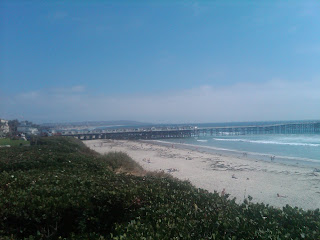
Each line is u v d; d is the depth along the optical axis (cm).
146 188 563
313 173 2062
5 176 672
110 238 369
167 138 7819
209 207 455
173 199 502
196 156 3234
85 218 464
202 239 333
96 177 714
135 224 382
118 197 501
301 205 1295
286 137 6600
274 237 327
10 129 6812
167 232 347
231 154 3450
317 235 334
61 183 612
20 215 435
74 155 1233
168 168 2386
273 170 2231
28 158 1055
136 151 3922
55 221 449
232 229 358
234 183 1777
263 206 463
